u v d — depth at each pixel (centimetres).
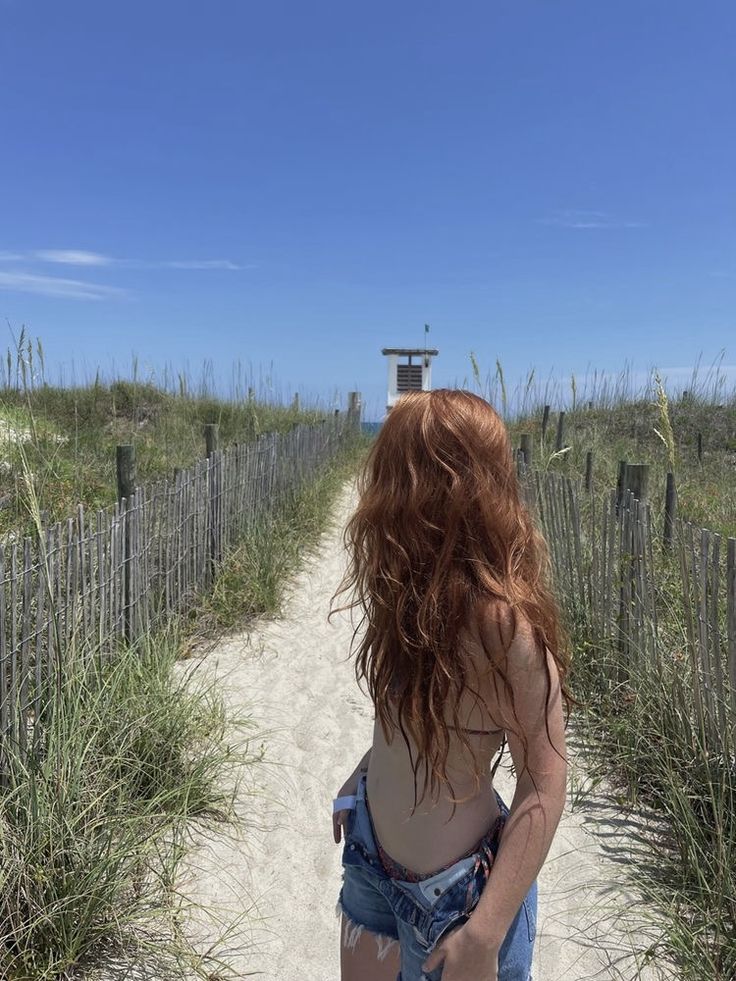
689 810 317
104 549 425
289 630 604
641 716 395
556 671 135
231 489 702
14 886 250
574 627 500
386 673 145
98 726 320
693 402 1465
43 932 247
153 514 508
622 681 449
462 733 138
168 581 532
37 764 296
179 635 532
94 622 405
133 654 406
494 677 132
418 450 141
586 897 301
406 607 140
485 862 142
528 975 146
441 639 134
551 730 133
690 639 363
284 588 682
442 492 138
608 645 462
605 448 1262
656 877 309
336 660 554
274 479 880
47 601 350
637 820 348
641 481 480
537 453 1120
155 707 366
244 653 549
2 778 298
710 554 395
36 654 331
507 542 136
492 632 131
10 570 318
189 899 290
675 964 267
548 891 305
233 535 710
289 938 284
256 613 622
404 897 146
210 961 264
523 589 133
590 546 518
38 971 240
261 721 448
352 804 167
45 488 590
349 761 414
